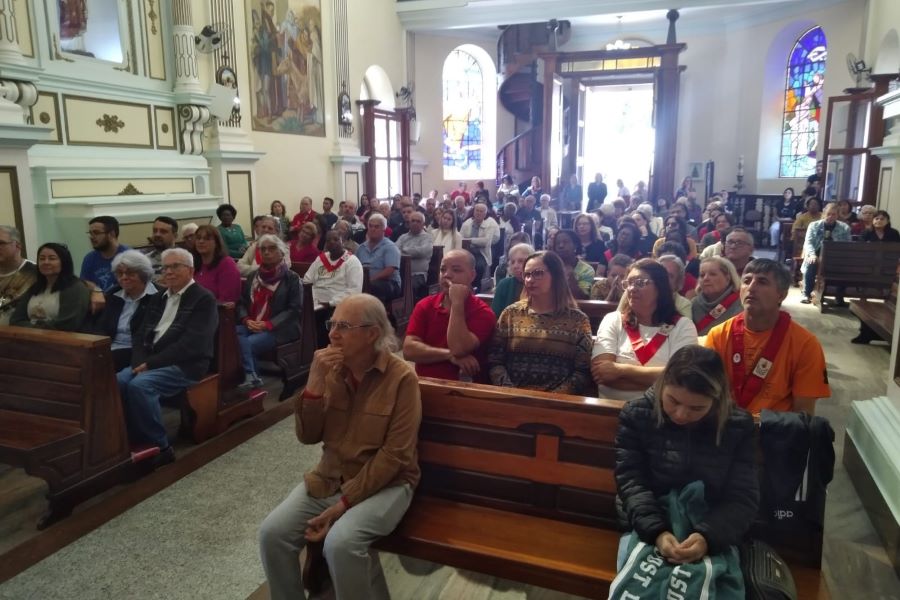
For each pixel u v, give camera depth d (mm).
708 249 5441
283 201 10336
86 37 6676
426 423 2344
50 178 6195
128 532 2791
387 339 2172
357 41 12195
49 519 2844
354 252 6500
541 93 15625
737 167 15586
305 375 4754
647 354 2586
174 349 3543
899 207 8625
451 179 16578
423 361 2859
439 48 15508
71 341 3020
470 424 2285
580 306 3783
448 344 2770
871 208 8367
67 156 6484
